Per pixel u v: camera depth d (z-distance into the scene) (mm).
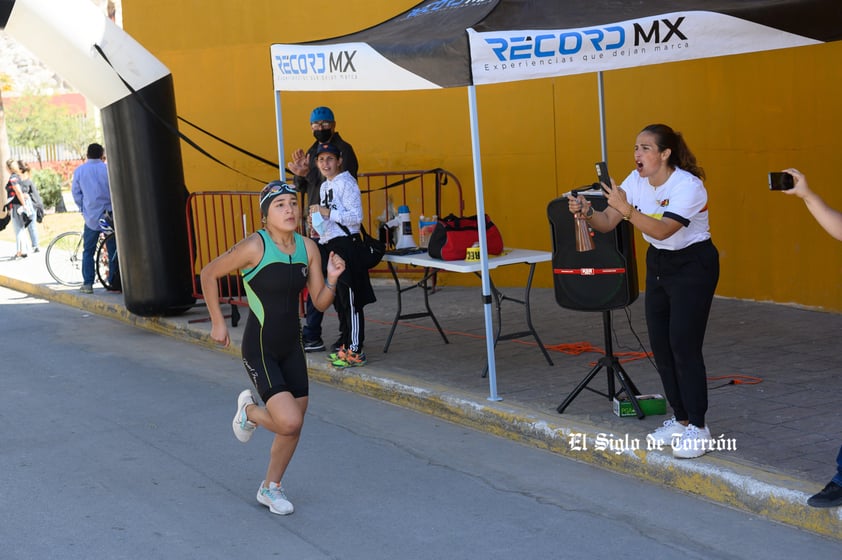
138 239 10211
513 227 11344
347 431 6727
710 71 9742
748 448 5535
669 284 5398
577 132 10750
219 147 13102
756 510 5000
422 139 11742
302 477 5828
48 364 9031
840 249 8945
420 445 6375
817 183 9078
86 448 6457
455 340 8789
